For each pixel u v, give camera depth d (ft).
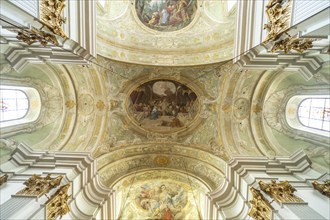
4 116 32.14
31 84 35.47
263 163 33.94
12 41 25.63
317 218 22.13
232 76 37.47
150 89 40.98
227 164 35.40
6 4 16.35
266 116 39.17
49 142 36.99
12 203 23.17
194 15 40.40
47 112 38.04
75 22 26.16
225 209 33.01
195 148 40.91
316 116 34.76
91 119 39.75
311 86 33.22
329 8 16.19
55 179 27.78
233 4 36.81
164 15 40.68
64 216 27.99
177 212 43.80
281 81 36.96
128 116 41.34
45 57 29.22
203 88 40.19
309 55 27.66
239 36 29.60
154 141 42.24
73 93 38.83
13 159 31.12
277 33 21.91
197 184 40.40
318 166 31.22
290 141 36.78
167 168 41.50
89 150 37.45
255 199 27.91
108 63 37.40
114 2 38.68
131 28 40.19
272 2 22.97
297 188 27.55
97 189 35.14
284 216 23.62
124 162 40.73
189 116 41.65
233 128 39.52
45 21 20.20
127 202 42.91
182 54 40.34
